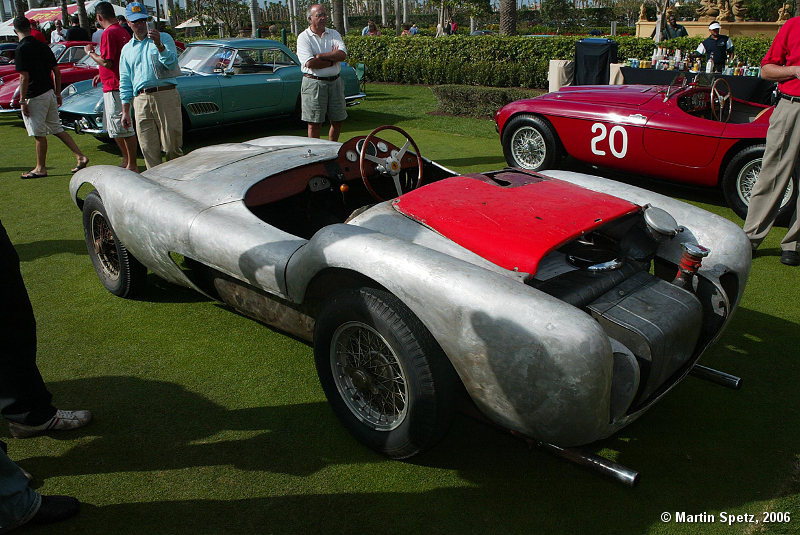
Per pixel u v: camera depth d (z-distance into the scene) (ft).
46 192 21.12
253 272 8.78
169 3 140.26
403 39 54.19
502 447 8.36
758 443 8.29
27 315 7.93
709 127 17.35
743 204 17.13
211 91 28.37
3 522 6.71
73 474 7.85
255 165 11.65
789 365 10.06
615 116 19.26
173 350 10.82
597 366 6.04
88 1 81.10
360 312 7.35
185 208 10.12
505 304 6.38
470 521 7.02
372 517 7.09
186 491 7.54
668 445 8.28
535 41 48.06
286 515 7.14
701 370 9.23
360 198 12.62
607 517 7.07
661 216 8.84
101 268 12.98
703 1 58.29
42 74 22.11
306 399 9.39
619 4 144.87
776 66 13.39
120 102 21.54
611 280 7.97
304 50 20.48
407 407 7.37
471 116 34.42
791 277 13.53
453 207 8.57
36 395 8.31
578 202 8.73
